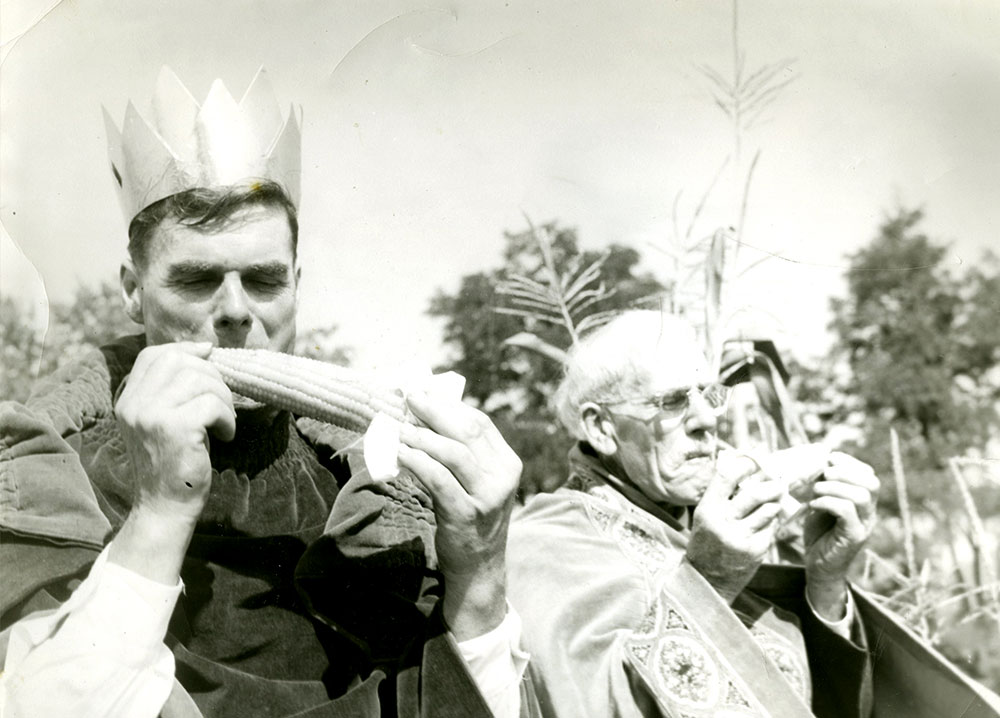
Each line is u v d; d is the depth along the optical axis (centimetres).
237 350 171
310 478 186
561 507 203
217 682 167
